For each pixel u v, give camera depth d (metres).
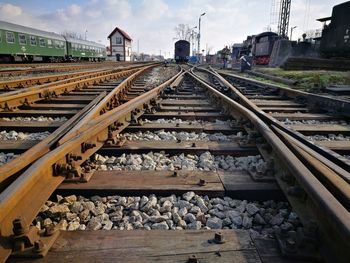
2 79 10.70
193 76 12.30
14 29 26.44
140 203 2.26
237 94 6.29
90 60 49.25
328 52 20.72
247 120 4.13
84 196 2.35
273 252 1.59
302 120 5.11
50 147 2.63
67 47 38.56
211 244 1.65
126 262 1.51
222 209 2.22
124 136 3.84
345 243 1.29
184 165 2.97
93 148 2.95
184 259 1.54
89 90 8.22
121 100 6.44
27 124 4.33
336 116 5.12
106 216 2.10
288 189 2.12
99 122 3.26
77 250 1.59
